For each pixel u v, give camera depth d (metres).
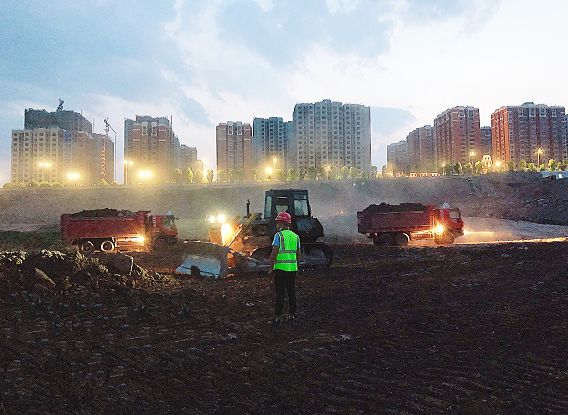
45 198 69.81
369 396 3.48
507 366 4.25
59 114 159.25
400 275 10.88
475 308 6.99
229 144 136.12
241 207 70.81
